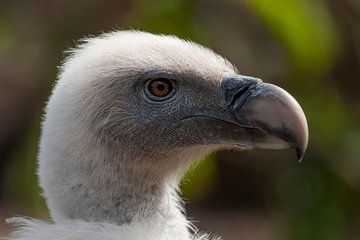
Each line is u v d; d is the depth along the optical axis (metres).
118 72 8.85
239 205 22.47
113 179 8.87
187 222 9.18
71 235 8.23
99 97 8.83
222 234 21.30
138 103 8.89
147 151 8.94
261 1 12.48
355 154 14.14
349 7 15.67
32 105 16.91
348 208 14.24
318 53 12.99
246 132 8.80
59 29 15.48
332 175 14.18
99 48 9.09
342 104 14.59
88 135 8.79
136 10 12.98
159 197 9.05
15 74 19.72
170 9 12.71
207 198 22.77
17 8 15.83
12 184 13.38
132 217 8.87
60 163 8.75
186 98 8.91
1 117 21.36
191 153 9.12
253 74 14.69
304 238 13.75
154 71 8.85
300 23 12.56
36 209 12.80
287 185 14.53
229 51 14.35
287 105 8.67
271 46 14.75
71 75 8.97
